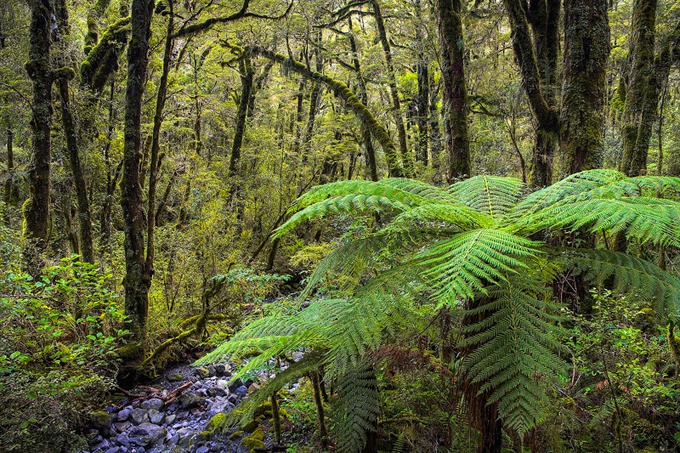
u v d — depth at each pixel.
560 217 1.59
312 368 2.43
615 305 3.04
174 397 5.07
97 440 4.25
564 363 1.40
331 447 3.10
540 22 5.48
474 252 1.41
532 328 1.47
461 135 5.09
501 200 2.36
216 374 5.90
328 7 13.89
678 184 1.65
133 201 5.30
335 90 9.83
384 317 1.60
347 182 2.09
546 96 5.30
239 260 8.34
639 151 4.96
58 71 5.50
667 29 6.82
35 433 3.44
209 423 4.35
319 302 2.94
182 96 10.38
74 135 5.62
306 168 14.20
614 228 1.41
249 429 4.04
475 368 1.47
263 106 16.58
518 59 4.93
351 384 2.75
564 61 3.93
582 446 2.64
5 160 9.96
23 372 3.57
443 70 5.23
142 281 5.41
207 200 9.32
